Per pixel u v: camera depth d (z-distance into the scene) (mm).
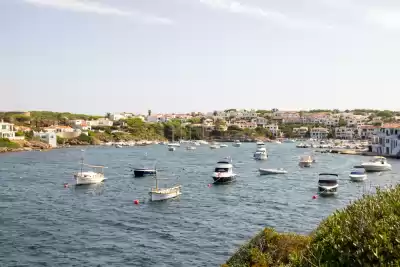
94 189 82250
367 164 113062
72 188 83375
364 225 16562
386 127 162125
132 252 43125
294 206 65312
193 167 123312
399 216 17422
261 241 29859
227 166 96062
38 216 58562
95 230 51344
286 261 26547
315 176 101875
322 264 16453
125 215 59562
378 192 21938
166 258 41375
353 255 15828
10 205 65875
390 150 158000
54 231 50656
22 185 86312
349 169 116750
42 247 44406
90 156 166500
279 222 54875
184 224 54344
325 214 59438
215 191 80000
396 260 14359
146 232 50531
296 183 90188
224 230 51219
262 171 106688
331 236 17500
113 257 41625
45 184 87938
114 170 116000
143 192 78875
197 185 87625
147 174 103375
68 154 176375
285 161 145250
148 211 62188
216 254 42469
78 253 42719
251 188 83688
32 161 139875
